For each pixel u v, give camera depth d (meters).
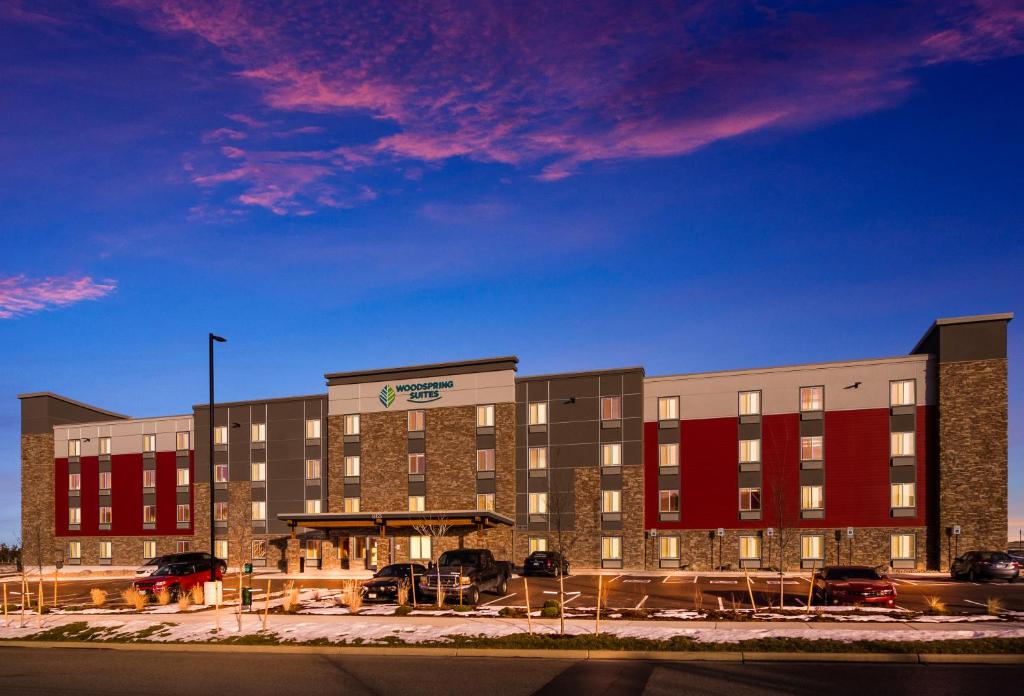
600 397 47.19
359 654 17.11
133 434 61.00
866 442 41.88
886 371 42.00
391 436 51.41
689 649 16.05
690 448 45.31
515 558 47.25
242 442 56.03
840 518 41.84
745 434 44.31
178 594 29.69
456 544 46.91
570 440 47.41
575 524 46.59
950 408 39.84
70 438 63.41
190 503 58.12
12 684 14.72
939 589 29.05
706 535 44.28
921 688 12.77
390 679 14.27
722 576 38.69
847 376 42.75
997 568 32.31
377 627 20.09
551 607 22.22
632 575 40.16
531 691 12.99
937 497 40.12
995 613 21.12
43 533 62.47
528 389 48.81
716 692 12.68
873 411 41.97
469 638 17.81
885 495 41.19
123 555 60.03
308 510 53.41
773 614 21.19
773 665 14.90
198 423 58.19
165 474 59.41
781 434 43.62
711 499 44.50
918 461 40.78
